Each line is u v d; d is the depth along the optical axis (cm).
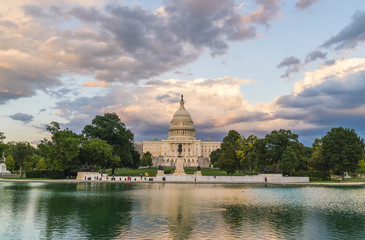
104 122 11975
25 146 10412
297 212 3675
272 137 10400
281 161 9850
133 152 13038
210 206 4069
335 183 8375
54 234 2617
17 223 3023
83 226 2903
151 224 2989
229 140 12081
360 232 2738
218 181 8994
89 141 10644
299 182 8994
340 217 3388
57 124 9656
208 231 2727
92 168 9962
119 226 2898
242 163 11562
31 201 4472
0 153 9981
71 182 8506
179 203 4328
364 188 7069
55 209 3788
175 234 2620
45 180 8712
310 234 2667
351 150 9475
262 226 2934
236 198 4934
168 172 13550
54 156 9512
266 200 4719
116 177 9488
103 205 4116
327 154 9825
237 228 2844
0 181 8662
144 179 9675
